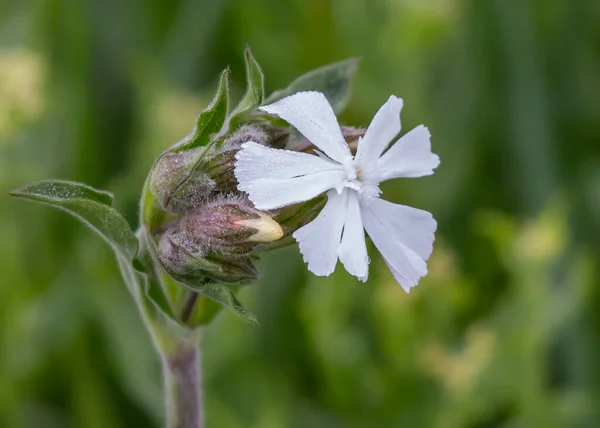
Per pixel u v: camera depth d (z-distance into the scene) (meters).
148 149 0.34
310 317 0.33
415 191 0.38
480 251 0.37
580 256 0.35
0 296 0.34
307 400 0.34
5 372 0.34
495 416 0.34
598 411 0.34
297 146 0.26
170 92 0.35
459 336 0.35
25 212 0.35
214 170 0.26
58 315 0.34
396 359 0.33
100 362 0.34
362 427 0.33
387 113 0.25
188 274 0.26
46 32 0.38
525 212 0.38
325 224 0.25
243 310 0.25
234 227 0.25
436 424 0.33
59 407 0.34
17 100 0.34
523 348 0.33
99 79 0.38
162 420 0.33
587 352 0.35
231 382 0.33
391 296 0.33
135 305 0.34
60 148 0.36
